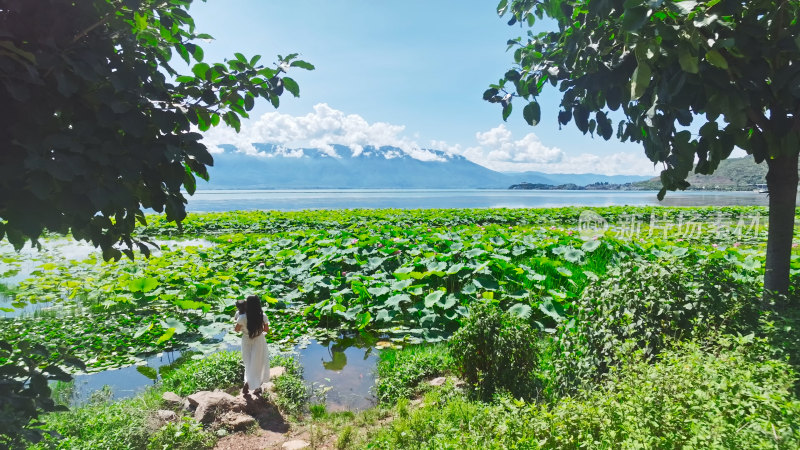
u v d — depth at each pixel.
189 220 26.44
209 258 15.52
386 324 10.09
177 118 2.52
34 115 2.17
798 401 3.12
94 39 2.36
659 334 4.78
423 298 10.84
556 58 4.63
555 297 9.77
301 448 5.35
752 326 4.72
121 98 2.30
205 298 11.43
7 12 2.20
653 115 3.73
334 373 7.88
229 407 6.14
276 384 6.95
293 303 11.43
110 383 7.41
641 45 3.25
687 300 4.95
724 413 3.14
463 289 10.19
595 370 4.99
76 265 15.77
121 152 2.24
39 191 2.01
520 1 5.02
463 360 6.18
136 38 2.61
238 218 29.72
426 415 5.37
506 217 31.33
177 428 5.42
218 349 8.84
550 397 5.52
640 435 3.13
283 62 2.87
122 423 5.41
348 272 12.52
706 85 3.57
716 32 3.52
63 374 2.62
